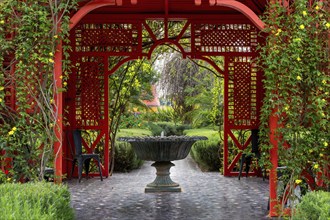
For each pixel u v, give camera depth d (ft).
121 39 32.12
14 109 20.10
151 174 35.47
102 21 31.42
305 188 19.93
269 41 19.34
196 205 22.67
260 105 32.60
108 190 27.17
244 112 33.09
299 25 19.02
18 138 19.63
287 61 18.88
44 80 19.62
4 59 20.45
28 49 19.34
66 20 19.56
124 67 37.24
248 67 33.06
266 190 27.04
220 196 25.17
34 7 19.29
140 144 26.78
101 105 32.50
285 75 19.03
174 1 26.81
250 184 29.45
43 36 19.38
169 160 26.71
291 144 19.27
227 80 33.06
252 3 26.89
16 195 13.24
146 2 27.99
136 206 22.49
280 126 19.34
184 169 39.45
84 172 33.63
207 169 37.73
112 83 36.94
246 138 35.53
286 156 19.27
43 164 19.58
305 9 19.02
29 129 19.56
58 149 19.72
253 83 33.19
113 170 37.11
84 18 31.19
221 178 32.42
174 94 64.95
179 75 63.67
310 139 19.11
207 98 50.14
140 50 31.94
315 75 19.04
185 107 67.82
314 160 19.30
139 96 53.11
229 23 31.71
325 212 12.41
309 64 19.06
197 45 32.40
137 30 31.91
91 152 32.42
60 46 19.79
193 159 48.91
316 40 19.13
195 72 61.31
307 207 13.97
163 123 70.64
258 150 31.58
